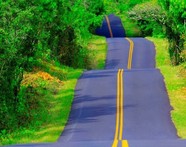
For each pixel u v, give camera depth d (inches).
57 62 3253.0
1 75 2047.2
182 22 3068.4
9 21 2105.1
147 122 1957.4
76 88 2605.8
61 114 2148.1
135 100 2313.0
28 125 2004.2
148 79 2731.3
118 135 1761.8
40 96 2383.1
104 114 2105.1
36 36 2396.7
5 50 2027.6
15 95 2112.5
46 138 1781.5
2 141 1758.1
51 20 2950.3
